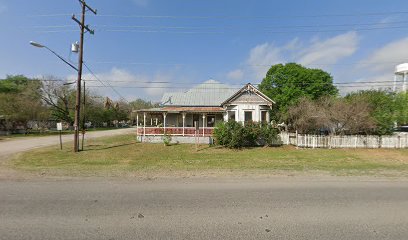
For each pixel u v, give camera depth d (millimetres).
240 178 9141
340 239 4047
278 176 9555
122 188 7500
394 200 6281
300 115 23906
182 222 4785
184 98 31703
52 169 11117
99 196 6594
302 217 5066
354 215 5191
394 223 4746
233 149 20516
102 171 10617
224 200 6254
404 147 20594
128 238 4074
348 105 21672
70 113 55312
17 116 40312
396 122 22547
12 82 57281
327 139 20984
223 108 27828
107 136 36500
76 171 10602
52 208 5594
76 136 18250
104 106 82750
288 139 23172
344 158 15586
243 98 26812
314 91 39344
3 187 7605
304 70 40375
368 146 20828
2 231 4340
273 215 5184
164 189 7383
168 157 15883
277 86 41625
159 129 26297
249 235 4199
